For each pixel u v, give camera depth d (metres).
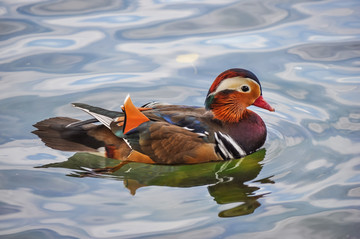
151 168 11.23
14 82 14.15
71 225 8.94
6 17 17.78
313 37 16.36
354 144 11.51
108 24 17.45
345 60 15.09
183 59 15.38
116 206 9.55
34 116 12.66
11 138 11.85
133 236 8.62
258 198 9.80
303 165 10.92
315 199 9.62
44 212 9.33
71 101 13.34
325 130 12.18
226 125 11.63
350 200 9.51
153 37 16.64
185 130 11.17
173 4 19.09
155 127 11.11
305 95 13.69
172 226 8.89
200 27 17.25
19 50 15.73
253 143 11.66
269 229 8.78
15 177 10.48
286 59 15.29
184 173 11.16
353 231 8.64
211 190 10.20
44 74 14.59
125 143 11.16
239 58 15.40
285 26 17.11
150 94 13.70
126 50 15.91
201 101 13.38
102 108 12.29
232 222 9.00
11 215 9.22
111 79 14.41
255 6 18.77
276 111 13.17
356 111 12.83
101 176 10.74
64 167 10.98
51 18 17.81
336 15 17.67
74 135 11.37
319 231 8.67
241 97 11.62
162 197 9.91
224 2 19.19
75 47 16.02
